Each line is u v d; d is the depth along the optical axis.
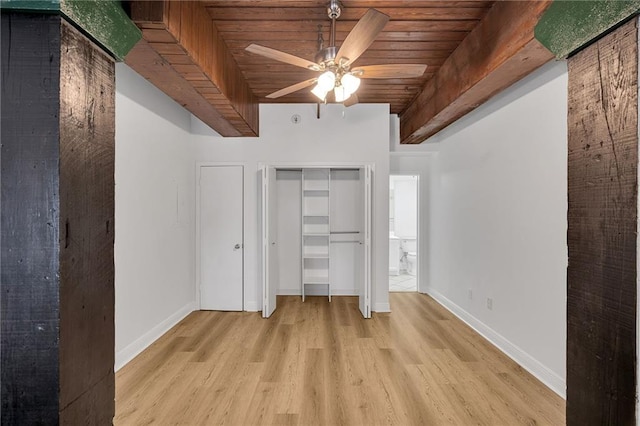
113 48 1.42
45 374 1.08
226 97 3.00
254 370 2.95
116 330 3.04
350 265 5.28
